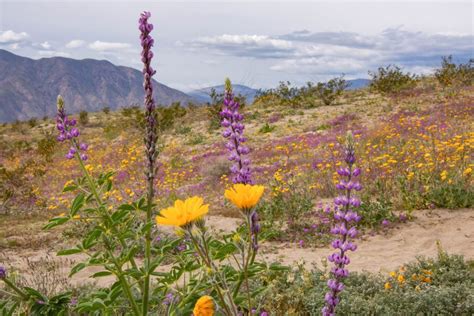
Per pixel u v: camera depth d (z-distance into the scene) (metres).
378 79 33.38
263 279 5.34
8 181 19.55
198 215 1.93
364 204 9.30
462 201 9.61
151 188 2.95
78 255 9.02
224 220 10.96
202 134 28.17
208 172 17.16
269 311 4.72
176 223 1.92
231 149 2.92
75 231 10.67
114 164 21.16
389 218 9.12
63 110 3.32
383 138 17.42
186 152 24.14
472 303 4.63
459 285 5.14
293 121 27.78
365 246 8.20
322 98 32.91
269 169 16.16
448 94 28.42
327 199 11.59
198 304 1.87
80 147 3.27
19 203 16.84
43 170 22.97
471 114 20.72
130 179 16.38
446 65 32.81
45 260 8.52
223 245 2.77
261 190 2.02
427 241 8.12
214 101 29.22
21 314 3.13
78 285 6.08
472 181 10.29
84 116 46.78
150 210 2.93
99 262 2.84
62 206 15.84
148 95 2.95
